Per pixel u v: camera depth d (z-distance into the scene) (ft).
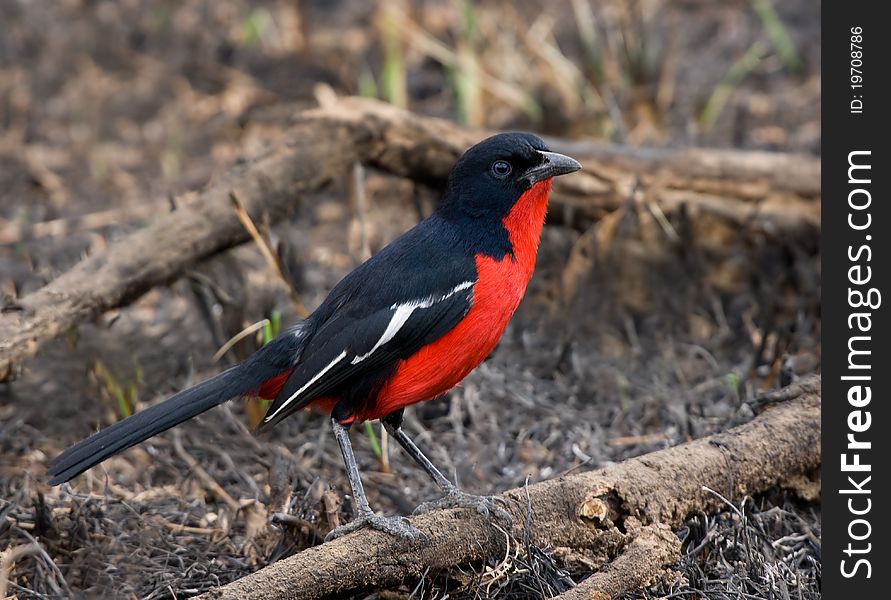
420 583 25.26
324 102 43.88
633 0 54.90
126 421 26.43
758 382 37.29
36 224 47.44
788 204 42.01
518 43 56.59
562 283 41.39
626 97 52.54
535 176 28.04
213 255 37.88
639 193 41.96
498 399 36.91
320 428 35.58
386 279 27.58
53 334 33.37
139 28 62.59
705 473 27.76
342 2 63.93
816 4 60.54
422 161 41.27
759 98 54.49
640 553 25.20
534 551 25.80
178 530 29.81
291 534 27.27
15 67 60.18
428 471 28.50
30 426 34.96
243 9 63.93
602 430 35.29
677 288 41.73
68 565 27.50
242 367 27.86
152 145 54.08
